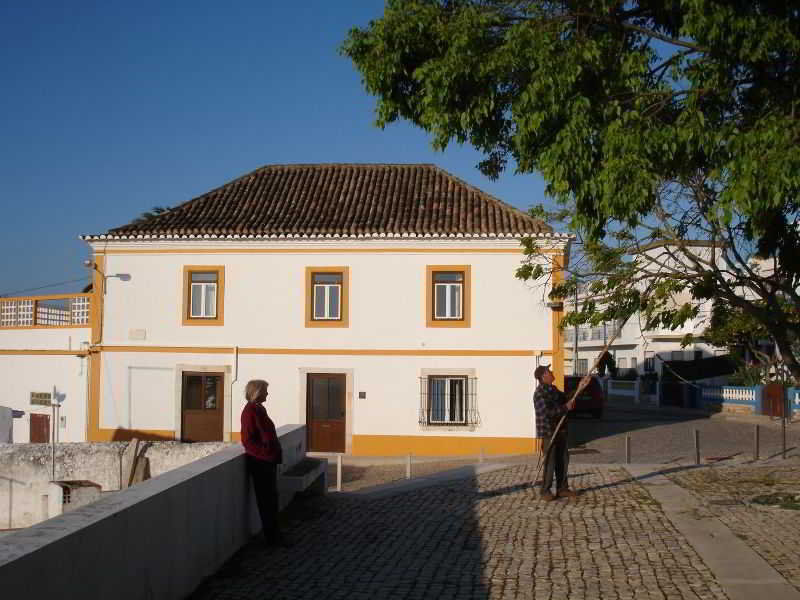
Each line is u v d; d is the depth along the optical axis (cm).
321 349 2239
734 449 2038
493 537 923
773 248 1038
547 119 953
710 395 3538
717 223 1016
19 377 2494
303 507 1149
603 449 2109
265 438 887
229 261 2273
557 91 929
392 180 2566
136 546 586
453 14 1030
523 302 2180
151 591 615
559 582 730
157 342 2283
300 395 2238
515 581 739
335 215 2345
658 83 995
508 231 2177
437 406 2220
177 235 2259
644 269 1052
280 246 2256
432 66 974
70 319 2417
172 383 2277
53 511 1423
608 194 884
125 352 2294
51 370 2423
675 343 4453
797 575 719
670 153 903
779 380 1043
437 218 2300
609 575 746
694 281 994
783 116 877
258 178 2639
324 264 2247
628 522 967
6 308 2559
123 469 1427
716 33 853
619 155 902
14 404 2505
